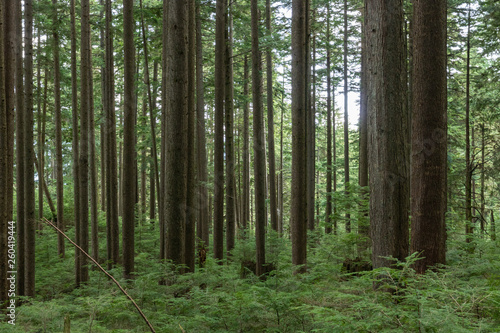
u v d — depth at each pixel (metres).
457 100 15.58
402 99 5.84
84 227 10.53
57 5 11.62
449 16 14.74
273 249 11.08
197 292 6.02
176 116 7.61
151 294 6.54
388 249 5.66
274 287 6.47
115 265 10.88
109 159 13.74
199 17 13.09
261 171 10.51
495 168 12.88
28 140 9.07
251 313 4.90
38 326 5.83
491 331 3.01
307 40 9.48
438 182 6.05
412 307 3.22
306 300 5.25
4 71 7.79
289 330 4.55
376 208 5.82
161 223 10.51
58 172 13.80
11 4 7.99
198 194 14.35
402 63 5.86
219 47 11.73
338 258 9.69
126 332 5.11
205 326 5.05
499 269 5.07
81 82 10.88
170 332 4.95
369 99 5.96
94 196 12.20
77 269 10.37
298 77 8.98
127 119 9.93
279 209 26.67
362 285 5.42
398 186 5.71
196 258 12.42
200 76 14.12
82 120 10.66
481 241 7.51
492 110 14.00
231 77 14.08
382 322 3.19
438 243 5.96
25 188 8.96
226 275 7.54
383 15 5.78
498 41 12.37
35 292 9.65
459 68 15.48
